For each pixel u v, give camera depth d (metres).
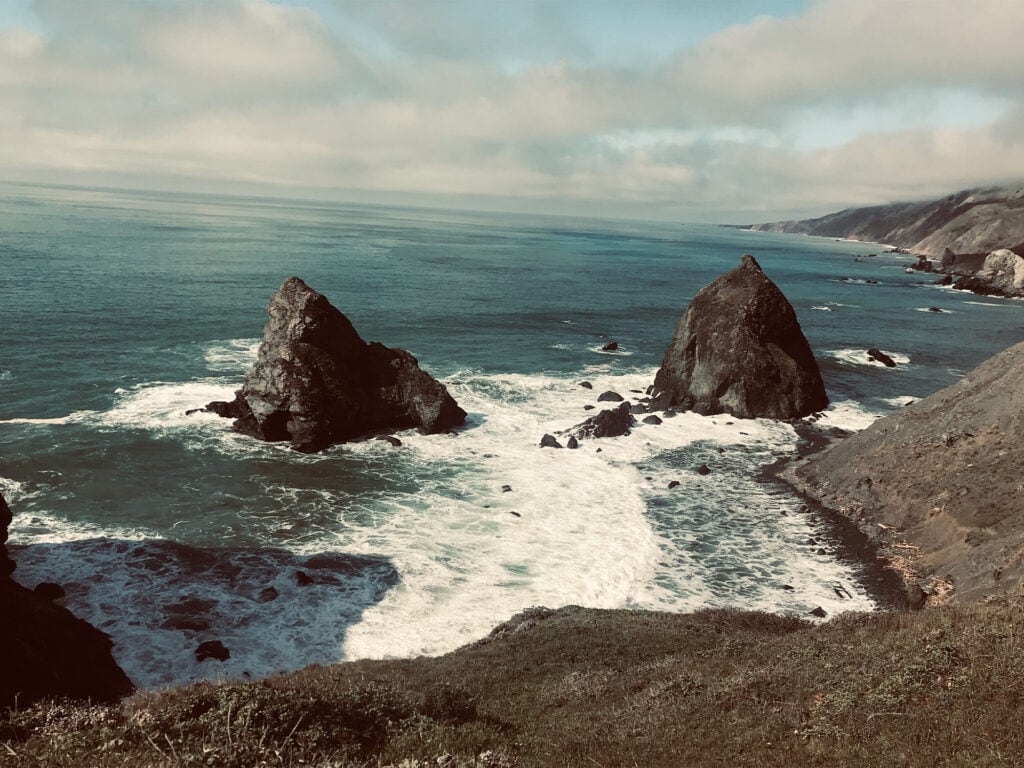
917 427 42.00
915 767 9.82
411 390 52.16
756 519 38.50
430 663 21.94
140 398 53.19
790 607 29.31
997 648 13.02
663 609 29.11
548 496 41.00
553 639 23.09
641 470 45.62
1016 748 9.85
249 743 9.98
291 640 26.30
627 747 12.27
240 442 46.56
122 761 8.95
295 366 47.25
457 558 33.22
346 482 41.69
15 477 38.09
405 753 11.24
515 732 14.12
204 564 31.30
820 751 10.79
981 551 29.64
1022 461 34.12
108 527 33.81
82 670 21.78
